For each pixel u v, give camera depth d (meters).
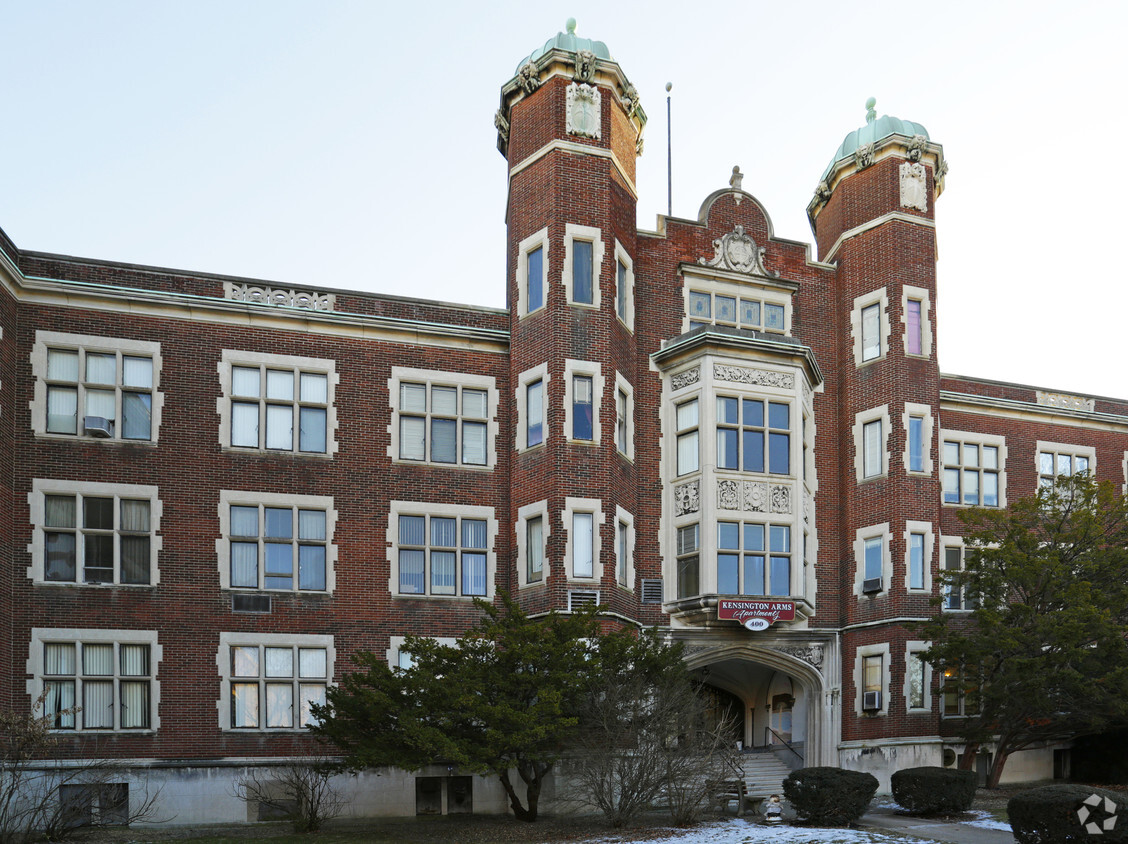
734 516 29.14
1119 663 26.14
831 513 32.16
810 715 31.05
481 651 22.52
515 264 29.70
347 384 28.09
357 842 21.69
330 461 27.61
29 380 25.52
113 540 25.69
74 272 26.36
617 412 28.92
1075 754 31.47
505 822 24.48
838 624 31.44
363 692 22.42
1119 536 28.67
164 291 26.98
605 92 30.03
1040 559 26.66
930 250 32.84
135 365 26.53
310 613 26.75
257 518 26.84
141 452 26.17
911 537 30.80
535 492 27.95
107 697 25.02
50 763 23.94
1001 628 26.08
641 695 23.05
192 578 26.05
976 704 27.92
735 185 33.16
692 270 31.70
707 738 24.41
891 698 29.84
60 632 24.86
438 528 28.22
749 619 28.73
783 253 33.25
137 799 24.58
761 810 25.36
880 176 33.03
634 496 29.64
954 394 34.19
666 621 29.39
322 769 24.28
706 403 29.36
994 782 28.48
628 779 22.92
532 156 29.67
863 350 32.59
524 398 28.78
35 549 24.98
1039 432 35.56
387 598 27.38
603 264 28.92
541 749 23.14
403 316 29.03
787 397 30.27
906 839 20.73
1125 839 17.52
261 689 26.06
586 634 23.16
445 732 21.86
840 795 22.88
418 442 28.47
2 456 24.42
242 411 27.22
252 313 27.45
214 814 25.03
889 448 31.38
